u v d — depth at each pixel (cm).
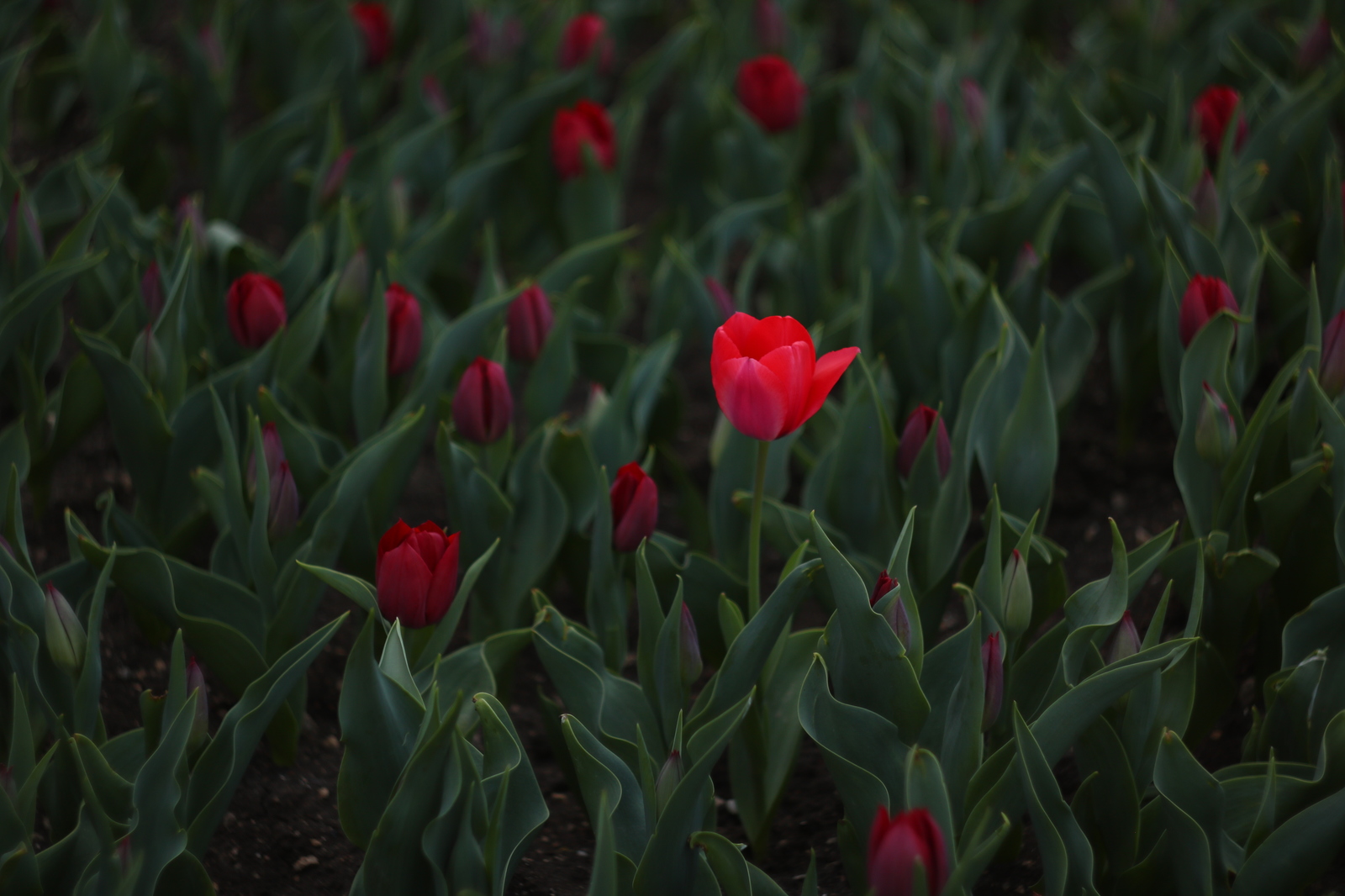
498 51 233
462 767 159
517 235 227
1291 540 177
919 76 222
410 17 272
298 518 178
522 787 162
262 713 164
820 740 164
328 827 177
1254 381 202
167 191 241
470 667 172
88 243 197
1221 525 176
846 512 182
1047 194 199
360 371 185
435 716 162
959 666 165
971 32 262
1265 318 207
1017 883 171
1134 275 195
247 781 178
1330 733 161
